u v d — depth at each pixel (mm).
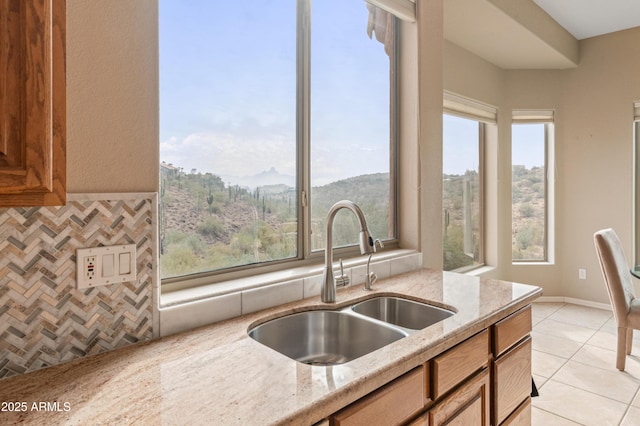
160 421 714
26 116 585
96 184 1044
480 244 4195
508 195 4223
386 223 2271
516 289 1663
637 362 2760
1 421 719
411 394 1034
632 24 3709
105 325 1038
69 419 726
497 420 1425
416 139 2242
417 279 1881
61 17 628
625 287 2699
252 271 1590
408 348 1040
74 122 1007
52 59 615
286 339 1387
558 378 2557
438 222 2354
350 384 853
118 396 805
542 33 3436
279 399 789
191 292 1303
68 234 979
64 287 971
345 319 1421
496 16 2992
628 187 3816
